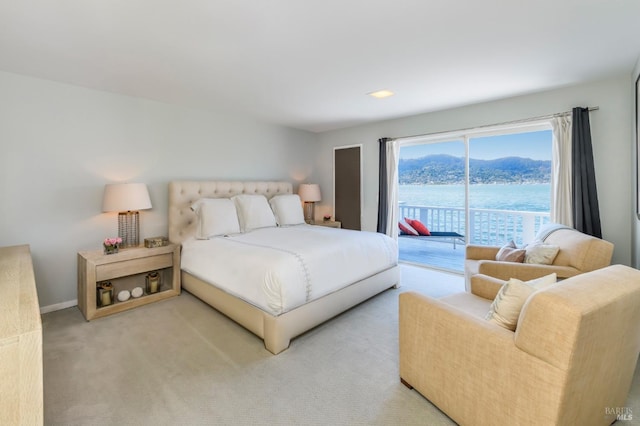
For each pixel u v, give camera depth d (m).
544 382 1.07
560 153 3.06
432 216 5.50
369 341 2.32
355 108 3.87
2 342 0.85
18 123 2.65
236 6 1.66
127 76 2.72
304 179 5.43
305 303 2.35
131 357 2.09
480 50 2.24
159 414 1.57
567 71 2.65
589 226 2.89
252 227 3.78
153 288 3.20
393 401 1.66
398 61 2.42
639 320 1.27
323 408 1.61
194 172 3.89
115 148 3.22
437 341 1.51
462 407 1.39
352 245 2.92
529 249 2.62
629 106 2.75
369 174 4.84
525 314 1.14
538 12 1.74
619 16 1.79
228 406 1.63
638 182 2.46
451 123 3.90
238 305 2.47
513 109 3.40
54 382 1.81
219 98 3.43
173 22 1.82
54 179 2.85
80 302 2.87
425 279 3.86
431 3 1.65
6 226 2.62
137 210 3.18
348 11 1.72
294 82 2.89
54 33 1.94
